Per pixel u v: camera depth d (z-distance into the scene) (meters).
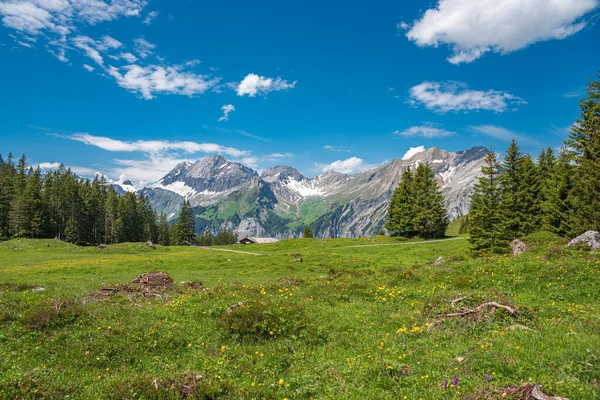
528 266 22.11
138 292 23.31
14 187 114.81
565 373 7.64
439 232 91.19
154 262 54.19
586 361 7.97
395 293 20.33
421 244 74.75
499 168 56.62
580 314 12.91
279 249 93.94
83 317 15.47
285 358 11.20
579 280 18.45
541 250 29.45
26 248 82.31
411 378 8.62
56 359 11.55
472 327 12.30
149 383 8.83
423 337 12.11
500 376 7.96
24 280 36.66
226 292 23.19
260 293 23.20
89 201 125.62
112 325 14.71
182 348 12.82
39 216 106.50
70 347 12.48
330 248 84.25
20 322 14.50
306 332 13.52
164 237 175.12
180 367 10.88
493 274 22.02
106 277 39.44
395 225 92.88
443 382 8.09
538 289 18.44
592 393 6.57
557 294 17.20
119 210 131.75
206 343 13.14
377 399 7.93
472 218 53.25
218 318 15.64
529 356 8.84
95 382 9.59
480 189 55.28
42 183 126.88
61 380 9.56
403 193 92.94
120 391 8.53
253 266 48.31
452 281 22.19
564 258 23.52
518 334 10.88
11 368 10.50
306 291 23.28
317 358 11.20
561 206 47.69
